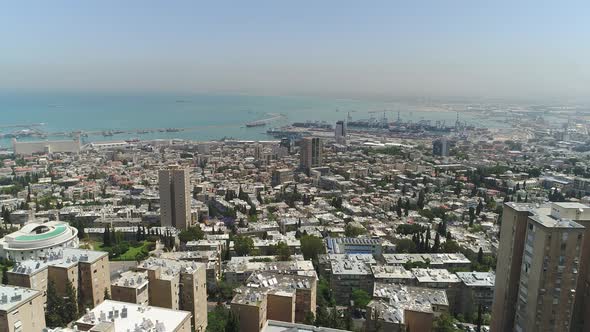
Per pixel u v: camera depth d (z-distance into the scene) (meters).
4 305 185.88
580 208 170.12
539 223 165.62
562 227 161.88
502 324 187.00
